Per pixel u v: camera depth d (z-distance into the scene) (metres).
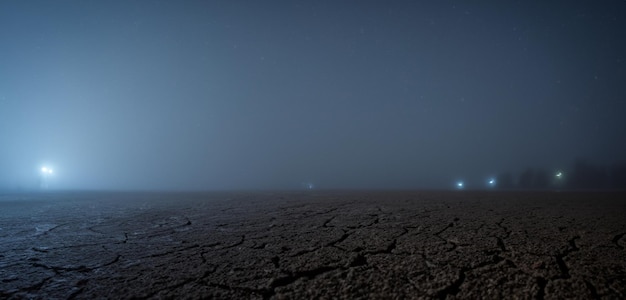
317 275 2.18
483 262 2.39
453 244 2.96
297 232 3.68
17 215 5.73
